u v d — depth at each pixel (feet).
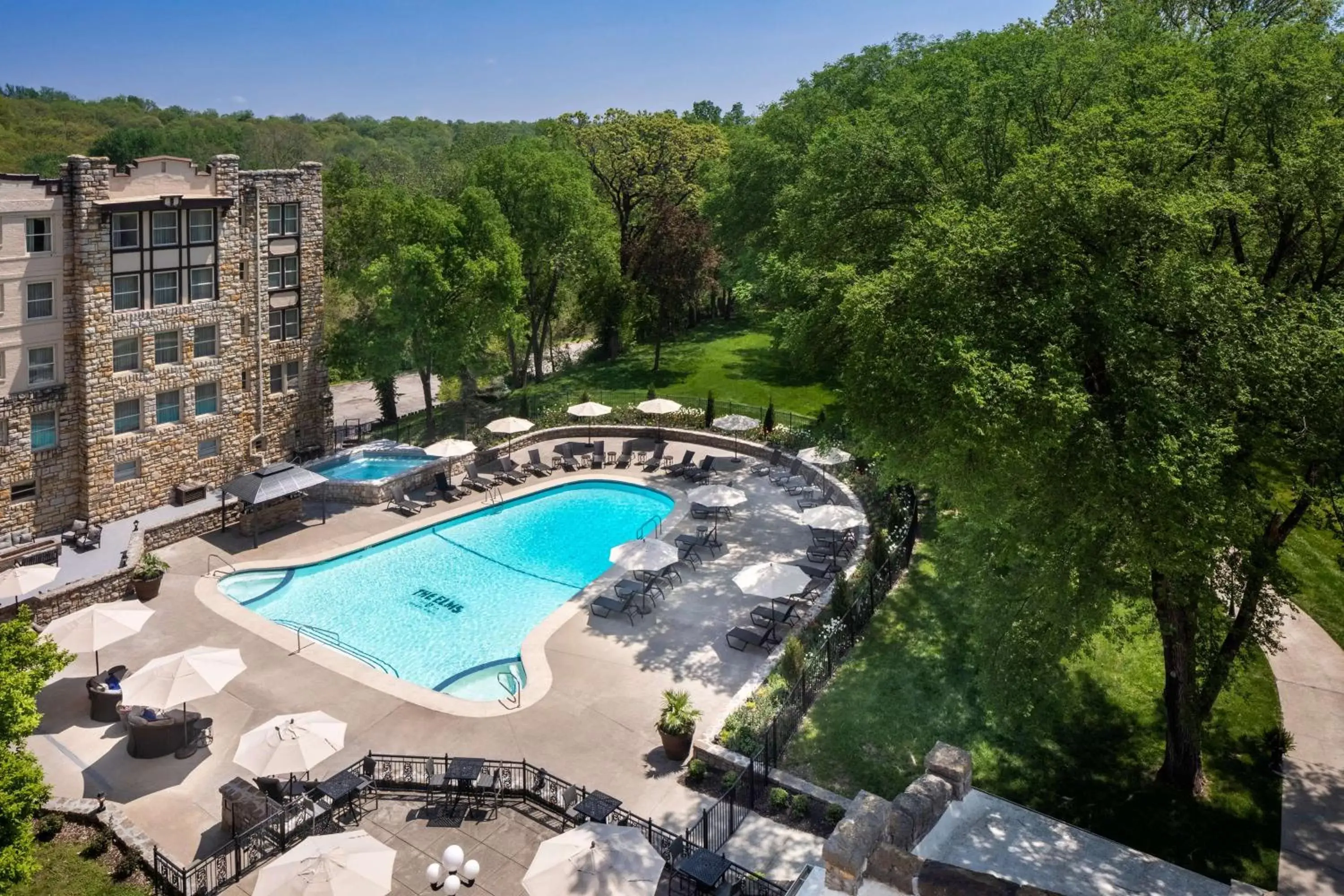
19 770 49.93
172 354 119.03
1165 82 85.76
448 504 128.47
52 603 92.38
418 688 83.30
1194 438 55.06
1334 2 112.27
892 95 127.24
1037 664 67.77
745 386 192.03
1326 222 72.38
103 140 367.66
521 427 140.36
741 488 134.92
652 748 74.38
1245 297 60.34
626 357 222.69
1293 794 68.28
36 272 104.17
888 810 48.49
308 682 83.76
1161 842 63.26
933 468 71.82
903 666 85.05
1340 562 71.15
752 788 66.39
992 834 60.39
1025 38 108.68
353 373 155.02
